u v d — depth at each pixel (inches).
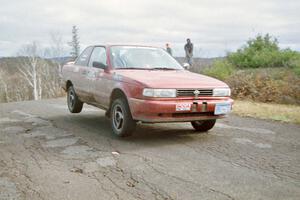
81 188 159.8
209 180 168.9
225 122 328.8
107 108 276.1
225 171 182.4
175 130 287.6
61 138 257.3
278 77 528.7
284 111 388.8
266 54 627.2
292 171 183.5
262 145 238.7
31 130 287.3
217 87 246.1
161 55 303.6
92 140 250.7
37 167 190.1
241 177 173.5
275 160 203.2
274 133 278.7
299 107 422.0
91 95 299.0
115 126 259.6
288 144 242.4
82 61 330.3
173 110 229.3
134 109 235.5
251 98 498.3
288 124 319.3
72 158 206.1
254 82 520.7
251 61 629.3
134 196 150.5
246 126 308.0
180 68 294.8
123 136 254.8
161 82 234.2
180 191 155.4
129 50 294.8
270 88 492.7
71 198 149.1
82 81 315.3
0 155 213.8
